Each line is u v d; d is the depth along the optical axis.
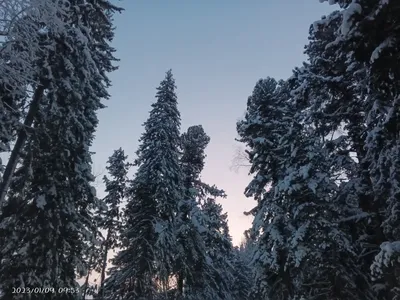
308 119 16.75
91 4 17.86
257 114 19.12
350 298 13.50
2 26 10.38
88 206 18.06
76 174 16.84
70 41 15.84
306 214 14.55
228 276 29.14
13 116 14.35
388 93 10.14
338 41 10.84
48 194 15.43
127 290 20.55
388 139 11.56
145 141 24.66
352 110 15.61
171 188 22.78
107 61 19.73
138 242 21.22
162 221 21.69
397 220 11.38
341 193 15.23
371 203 14.22
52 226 14.88
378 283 13.44
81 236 16.55
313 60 16.12
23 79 11.89
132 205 23.16
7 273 14.27
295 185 14.68
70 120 16.75
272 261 15.55
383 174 12.02
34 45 11.91
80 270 15.92
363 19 8.39
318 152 15.58
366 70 12.84
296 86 17.00
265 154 18.19
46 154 16.23
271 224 16.06
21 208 15.47
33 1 10.47
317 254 13.76
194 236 23.53
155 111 25.61
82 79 16.91
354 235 15.12
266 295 16.38
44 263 14.59
